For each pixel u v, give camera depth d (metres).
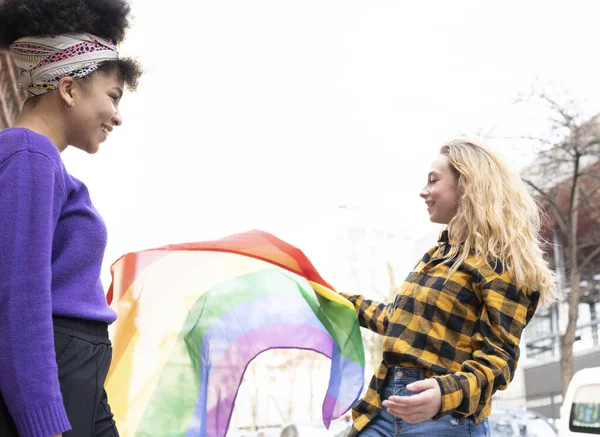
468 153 2.78
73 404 1.70
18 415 1.52
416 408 2.25
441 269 2.66
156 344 2.96
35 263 1.59
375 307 3.20
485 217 2.62
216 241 3.23
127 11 1.99
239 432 20.48
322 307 3.28
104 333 1.85
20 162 1.66
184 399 2.90
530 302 2.59
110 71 1.96
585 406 6.69
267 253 3.25
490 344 2.44
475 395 2.33
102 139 1.99
